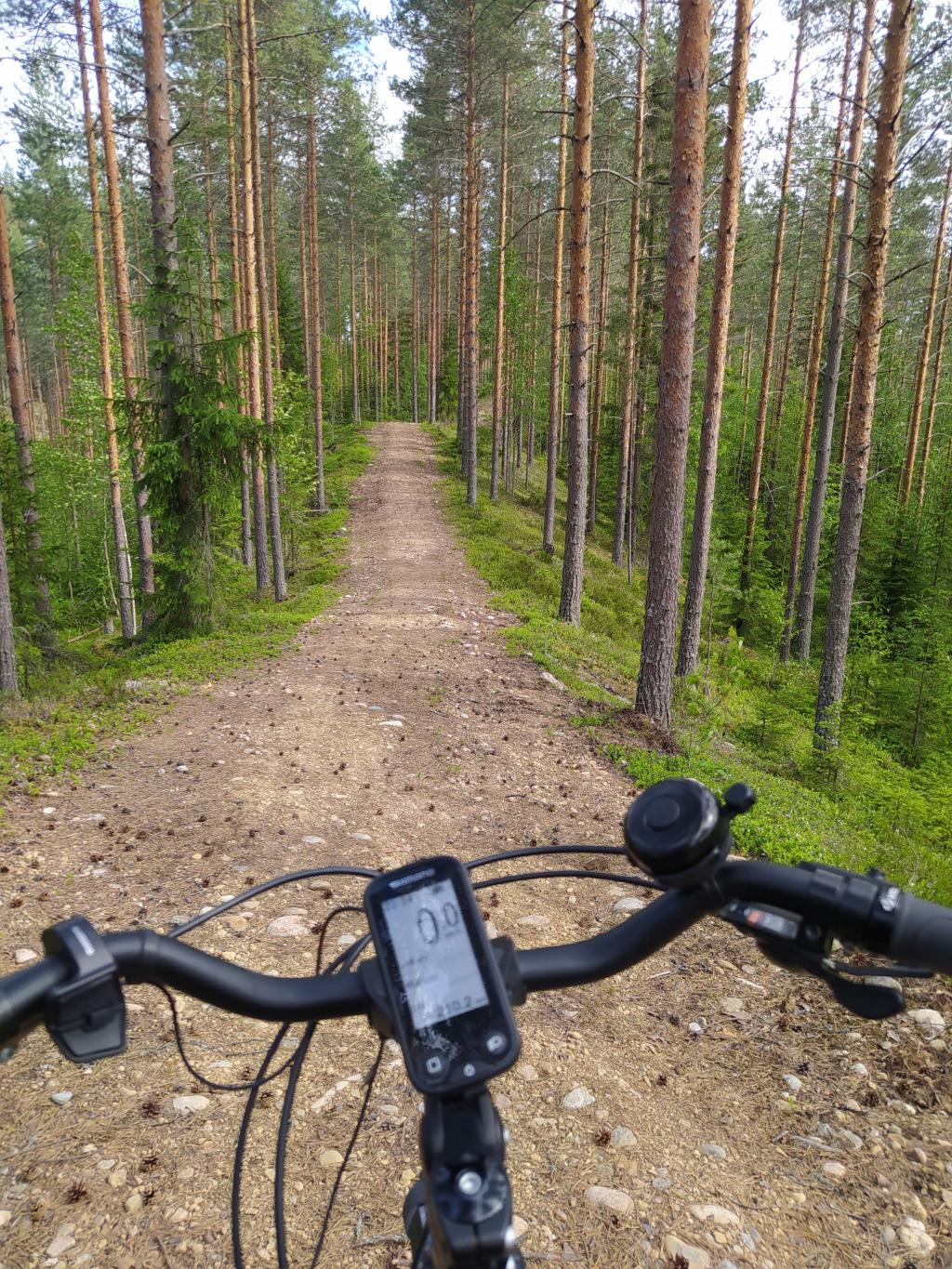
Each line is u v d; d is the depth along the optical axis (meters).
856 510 13.86
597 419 36.25
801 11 25.02
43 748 8.17
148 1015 4.08
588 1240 2.79
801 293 43.66
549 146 32.25
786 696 16.34
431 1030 1.08
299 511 30.59
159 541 16.33
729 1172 3.12
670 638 10.80
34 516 20.41
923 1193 3.00
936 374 33.84
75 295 27.48
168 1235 2.80
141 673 12.30
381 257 60.22
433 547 27.22
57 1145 3.17
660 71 25.47
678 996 4.33
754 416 43.91
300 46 25.84
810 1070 3.70
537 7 26.34
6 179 44.62
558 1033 4.00
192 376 15.30
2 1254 2.70
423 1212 1.23
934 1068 3.66
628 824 1.12
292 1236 2.81
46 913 4.99
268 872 5.71
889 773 11.58
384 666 12.57
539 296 36.75
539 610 18.77
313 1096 3.53
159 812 6.73
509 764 8.46
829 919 1.01
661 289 28.39
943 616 21.64
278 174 35.16
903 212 33.03
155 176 14.86
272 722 9.47
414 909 1.21
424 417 68.81
